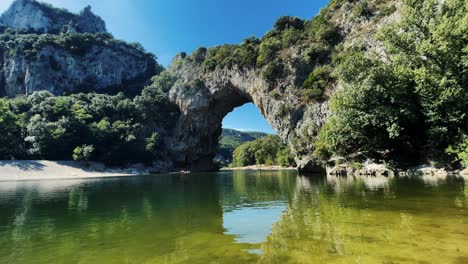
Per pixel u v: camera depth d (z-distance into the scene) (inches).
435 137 1026.1
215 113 3759.8
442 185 663.1
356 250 245.9
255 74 2696.9
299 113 2149.4
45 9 6742.1
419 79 1008.2
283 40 2588.6
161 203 653.9
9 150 2999.5
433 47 992.9
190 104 3671.3
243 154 5900.6
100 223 445.1
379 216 374.6
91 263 254.4
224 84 3267.7
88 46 5423.2
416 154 1176.2
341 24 2271.2
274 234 325.1
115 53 5654.5
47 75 4810.5
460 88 941.2
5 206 668.1
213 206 582.6
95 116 3794.3
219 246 290.4
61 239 349.1
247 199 673.6
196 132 3841.0
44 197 868.6
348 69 1275.8
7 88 4820.4
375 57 1467.8
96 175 3006.9
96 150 3395.7
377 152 1280.8
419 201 465.1
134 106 4077.3
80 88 5113.2
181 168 4052.7
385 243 259.4
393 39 1164.5
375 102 1142.3
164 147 3998.5
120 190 1063.0
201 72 3705.7
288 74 2340.1
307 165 1868.8
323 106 1935.3
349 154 1414.9
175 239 327.3
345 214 406.0
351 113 1186.0
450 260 211.3
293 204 545.6
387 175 1135.0
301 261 228.7
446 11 1047.0
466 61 917.8
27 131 3245.6
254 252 262.4
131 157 3585.1
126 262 252.5
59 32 6614.2
